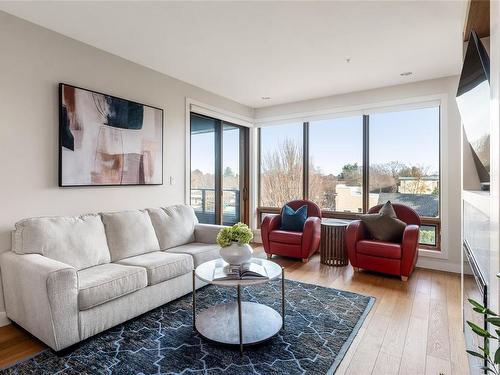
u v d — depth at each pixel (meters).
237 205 5.27
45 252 2.28
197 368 1.81
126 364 1.85
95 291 2.06
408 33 2.66
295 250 4.07
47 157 2.62
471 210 1.74
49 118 2.63
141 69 3.42
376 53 3.08
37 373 1.76
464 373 1.78
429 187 3.99
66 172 2.71
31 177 2.52
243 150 5.39
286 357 1.93
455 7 2.25
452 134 3.71
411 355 1.96
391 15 2.38
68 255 2.39
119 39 2.81
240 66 3.46
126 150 3.23
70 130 2.74
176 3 2.23
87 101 2.87
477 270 1.49
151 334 2.20
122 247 2.80
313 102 4.78
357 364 1.87
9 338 2.15
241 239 2.29
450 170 3.73
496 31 0.98
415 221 3.70
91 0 2.20
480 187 2.11
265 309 2.49
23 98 2.47
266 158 5.39
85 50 2.89
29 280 2.02
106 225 2.83
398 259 3.33
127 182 3.25
